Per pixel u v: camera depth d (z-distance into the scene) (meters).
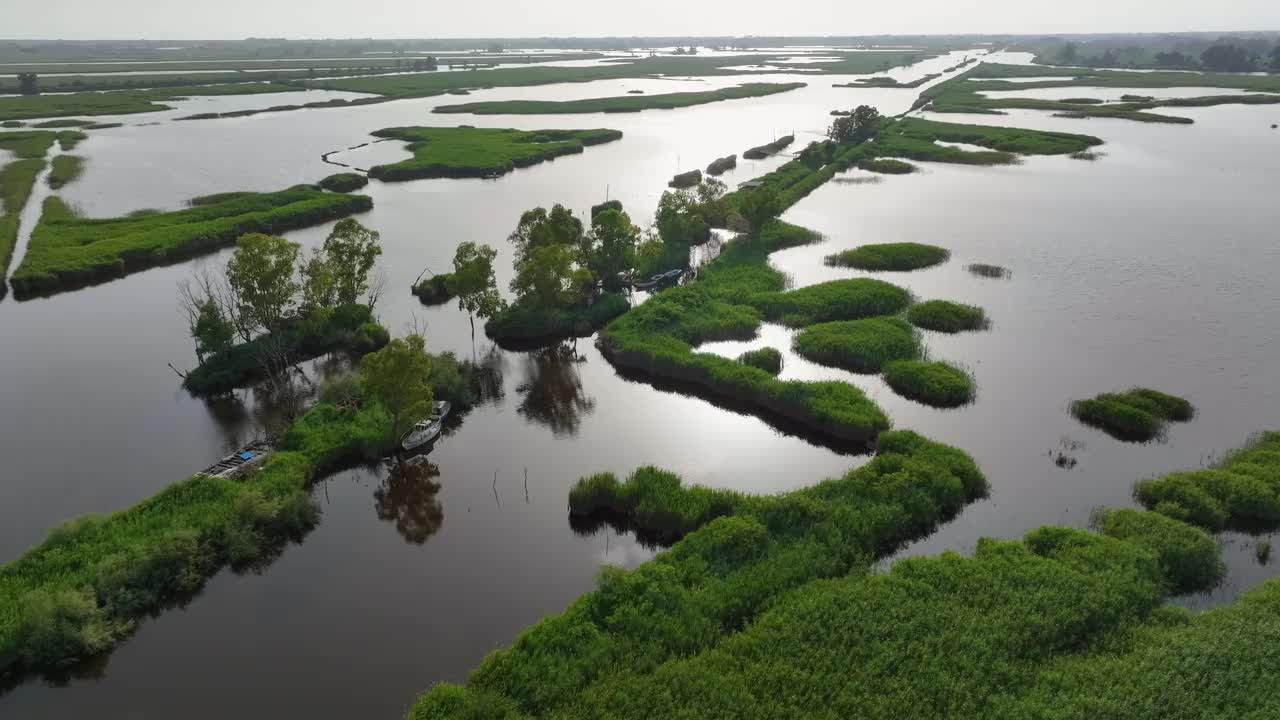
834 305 88.50
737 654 39.84
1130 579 44.19
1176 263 107.94
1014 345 82.62
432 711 36.88
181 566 47.53
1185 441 64.25
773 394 68.94
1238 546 50.69
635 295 96.44
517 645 41.12
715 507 53.16
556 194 148.88
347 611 46.53
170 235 114.38
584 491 55.31
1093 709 35.59
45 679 41.41
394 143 198.00
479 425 68.62
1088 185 154.75
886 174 168.25
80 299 96.62
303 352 80.75
